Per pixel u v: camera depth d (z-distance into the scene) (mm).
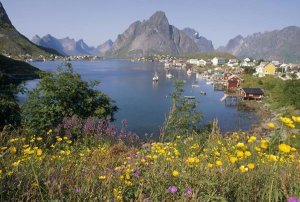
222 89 110625
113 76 155000
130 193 4008
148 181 4145
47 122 18344
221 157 5230
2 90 19906
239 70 179250
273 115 61062
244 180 3957
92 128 11547
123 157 6387
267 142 3814
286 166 4539
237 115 62375
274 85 94312
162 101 75875
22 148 6367
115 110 25734
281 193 3316
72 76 22516
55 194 3557
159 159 5410
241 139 6910
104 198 3643
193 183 3990
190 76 169375
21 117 18797
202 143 7371
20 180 3803
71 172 4480
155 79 131875
